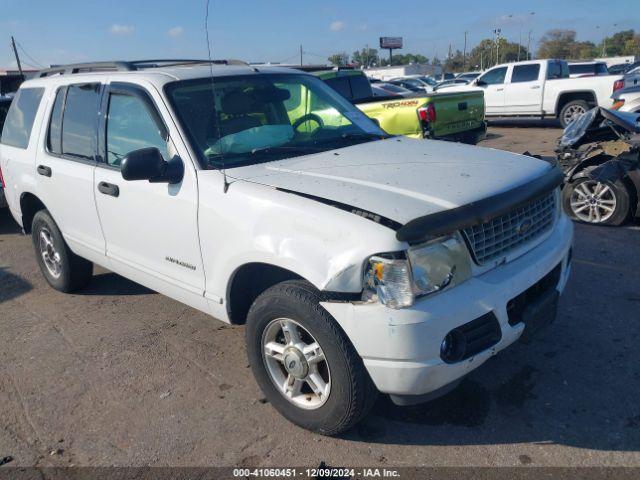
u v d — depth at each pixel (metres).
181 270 3.68
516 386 3.46
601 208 6.43
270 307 3.00
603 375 3.50
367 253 2.58
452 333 2.67
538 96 15.88
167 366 3.96
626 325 4.08
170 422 3.34
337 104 4.50
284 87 4.25
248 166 3.46
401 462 2.90
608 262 5.30
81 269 5.19
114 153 4.09
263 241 2.98
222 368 3.90
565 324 4.14
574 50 104.06
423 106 8.42
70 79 4.70
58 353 4.25
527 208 3.13
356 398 2.81
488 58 93.06
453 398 3.38
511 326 2.88
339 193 2.91
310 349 2.96
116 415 3.45
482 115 9.78
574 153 6.69
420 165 3.35
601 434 3.00
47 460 3.09
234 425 3.28
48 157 4.80
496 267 2.91
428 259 2.60
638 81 14.44
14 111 5.53
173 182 3.53
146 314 4.82
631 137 6.23
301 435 3.16
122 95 4.00
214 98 3.69
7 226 8.17
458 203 2.75
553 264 3.15
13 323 4.82
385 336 2.59
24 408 3.58
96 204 4.24
